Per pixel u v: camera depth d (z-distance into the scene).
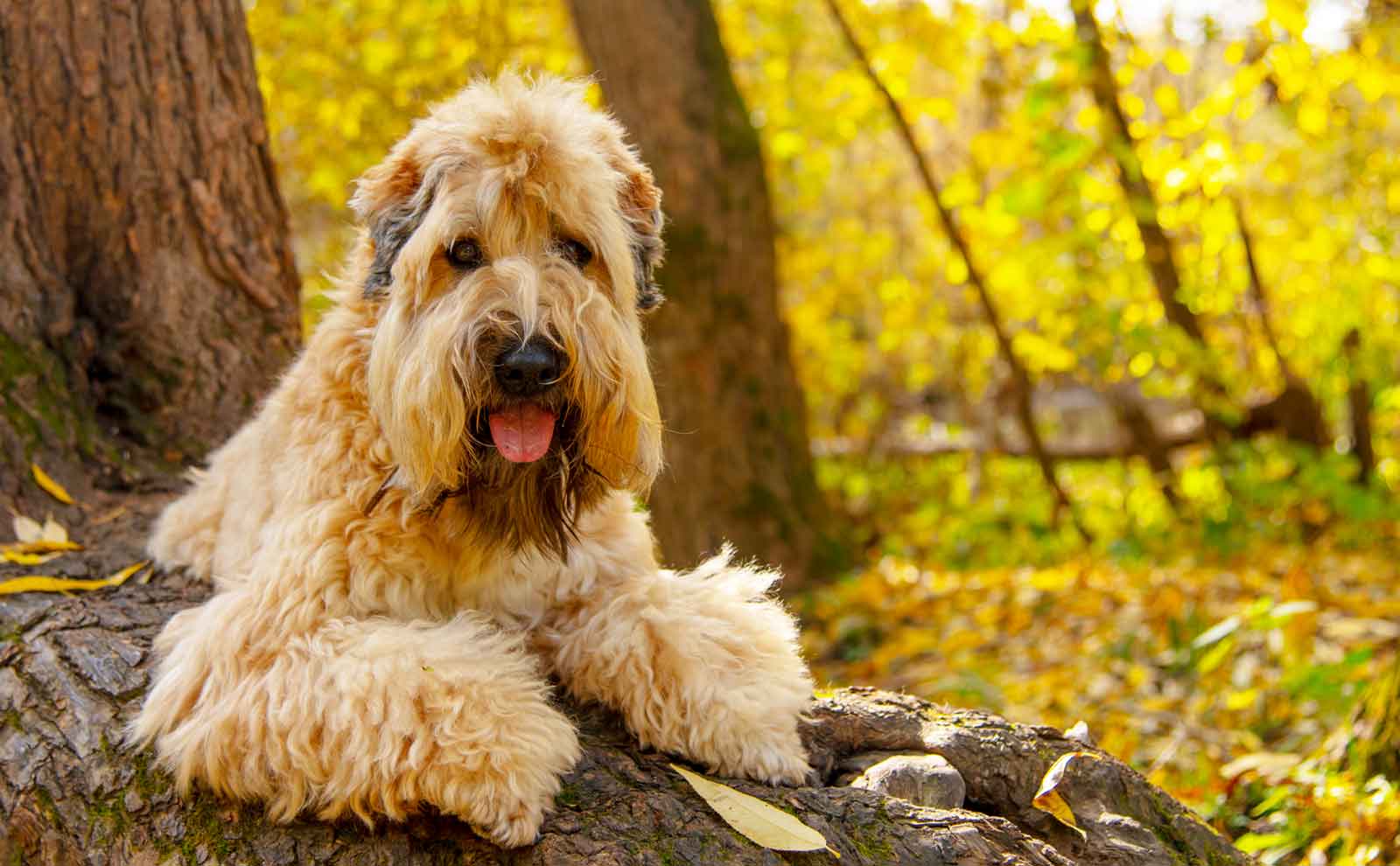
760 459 7.95
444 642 2.58
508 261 2.63
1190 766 4.55
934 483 13.03
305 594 2.71
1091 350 10.77
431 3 9.88
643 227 3.02
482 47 10.38
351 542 2.79
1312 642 5.17
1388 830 3.53
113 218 4.90
